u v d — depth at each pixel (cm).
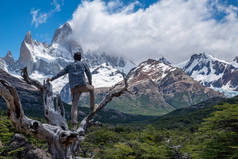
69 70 676
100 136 6028
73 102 690
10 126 3722
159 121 18238
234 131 2497
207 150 2459
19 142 3078
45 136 559
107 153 4338
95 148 5356
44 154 2772
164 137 5838
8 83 503
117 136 6619
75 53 691
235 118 2348
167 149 3866
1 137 3341
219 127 2586
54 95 656
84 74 682
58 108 654
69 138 562
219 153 2333
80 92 694
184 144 3719
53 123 620
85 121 693
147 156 3862
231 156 2194
